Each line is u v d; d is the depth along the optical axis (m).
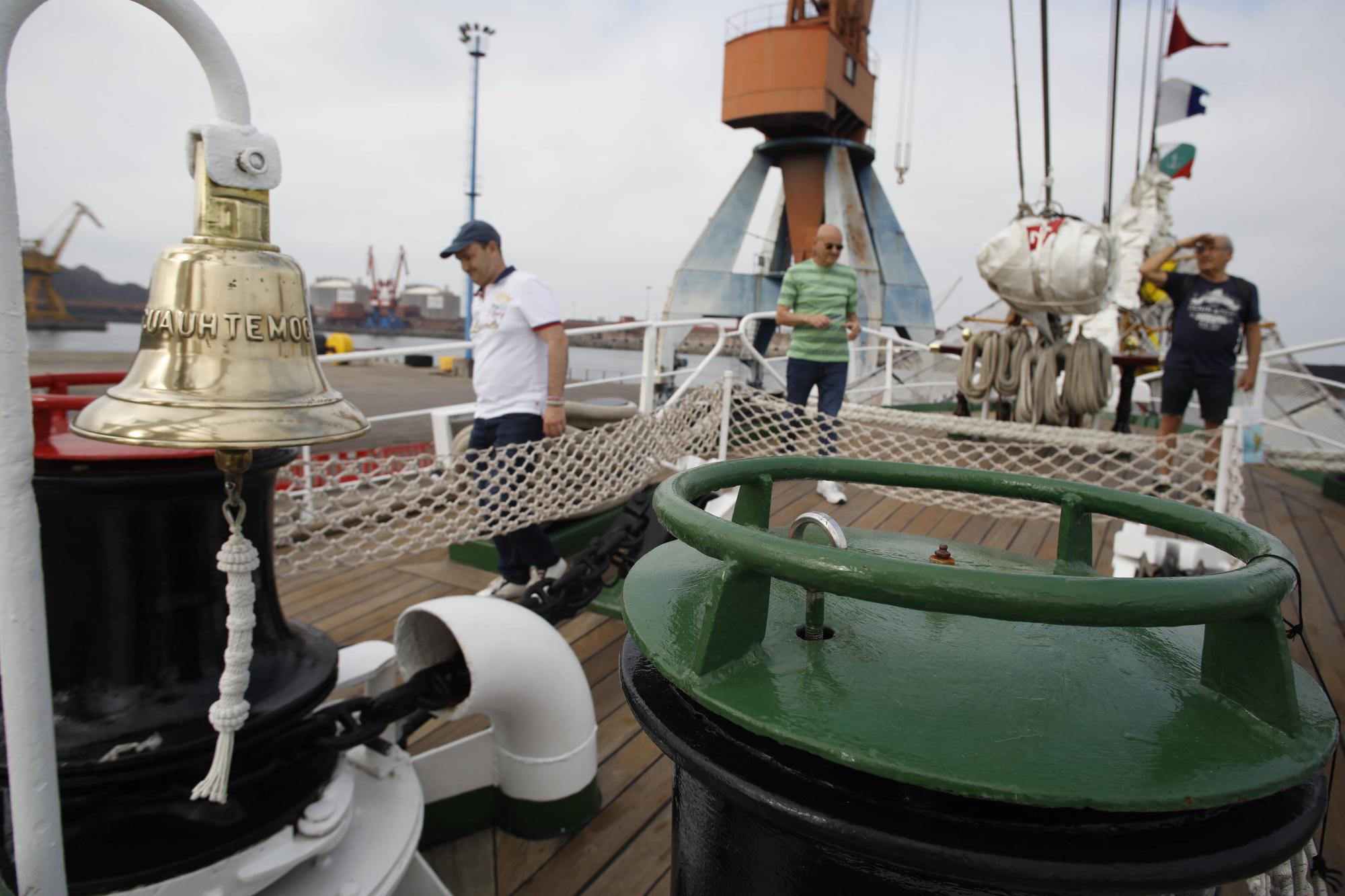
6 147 0.78
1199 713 0.70
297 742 1.34
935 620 0.89
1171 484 3.54
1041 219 4.03
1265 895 1.15
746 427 4.59
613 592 3.15
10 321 0.81
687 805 0.92
